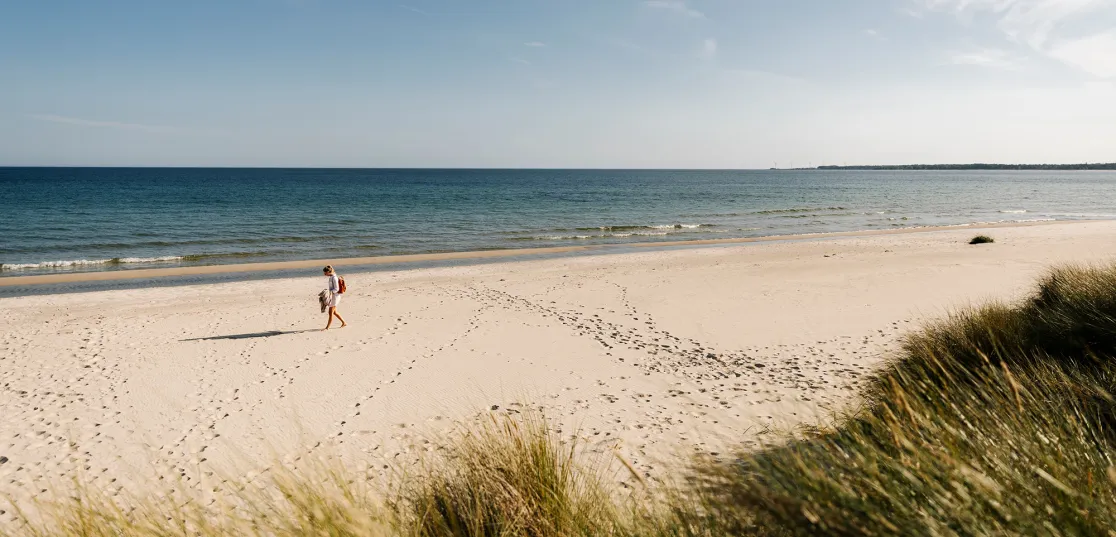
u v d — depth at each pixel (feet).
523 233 121.08
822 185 411.34
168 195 228.84
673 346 37.24
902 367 18.89
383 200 216.74
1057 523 6.03
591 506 9.82
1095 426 9.62
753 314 45.27
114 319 46.01
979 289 51.72
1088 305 19.90
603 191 308.19
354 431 25.32
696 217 159.22
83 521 9.20
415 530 8.91
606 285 58.95
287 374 32.83
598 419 25.46
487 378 31.86
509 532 9.13
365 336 40.65
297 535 8.54
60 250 90.48
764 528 7.59
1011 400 9.57
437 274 68.39
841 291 53.11
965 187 368.68
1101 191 310.04
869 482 6.95
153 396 29.66
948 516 6.36
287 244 101.50
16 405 28.50
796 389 28.02
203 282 66.39
